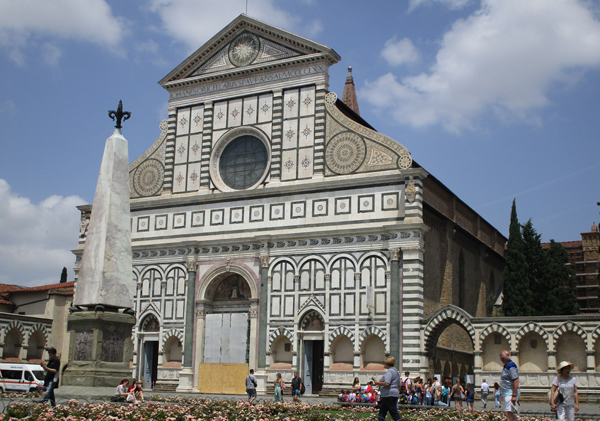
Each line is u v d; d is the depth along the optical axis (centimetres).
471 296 6794
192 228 6056
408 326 5022
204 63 6338
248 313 5709
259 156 5978
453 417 2984
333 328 5291
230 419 2577
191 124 6312
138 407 2644
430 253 5703
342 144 5616
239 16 6147
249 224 5809
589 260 10206
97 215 3114
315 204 5578
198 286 5903
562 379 2220
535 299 6675
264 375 5444
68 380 2936
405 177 5262
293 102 5875
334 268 5381
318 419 2734
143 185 6412
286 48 5972
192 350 5803
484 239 7638
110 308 3036
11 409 2428
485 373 4859
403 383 4616
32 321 6512
